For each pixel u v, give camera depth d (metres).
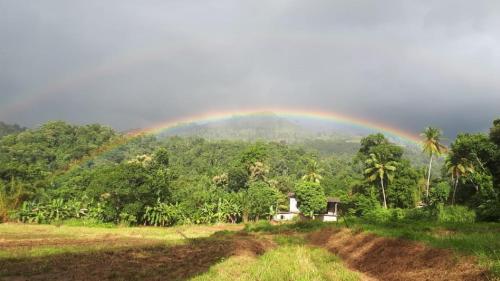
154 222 72.88
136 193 70.75
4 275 18.08
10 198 74.56
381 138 95.62
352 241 29.59
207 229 61.03
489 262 15.20
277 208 97.56
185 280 17.02
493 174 63.47
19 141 145.62
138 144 190.88
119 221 71.00
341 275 18.52
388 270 20.55
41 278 17.66
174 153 182.25
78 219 72.62
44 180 93.69
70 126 164.12
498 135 64.56
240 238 38.97
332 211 98.56
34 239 37.62
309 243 37.09
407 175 85.56
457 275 15.84
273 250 27.59
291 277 17.22
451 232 29.25
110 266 21.00
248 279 16.83
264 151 124.50
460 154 66.94
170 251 27.98
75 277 17.91
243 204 86.75
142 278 17.98
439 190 68.75
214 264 21.45
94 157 152.38
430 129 80.69
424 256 19.34
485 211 46.06
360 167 173.12
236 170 115.81
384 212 57.88
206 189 98.25
